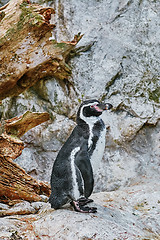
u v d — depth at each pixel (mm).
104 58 7227
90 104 4254
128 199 5160
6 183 4926
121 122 6973
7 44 4926
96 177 6594
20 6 4891
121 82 7141
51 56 5211
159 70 7145
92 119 4273
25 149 6836
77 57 7250
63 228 3787
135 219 4492
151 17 7414
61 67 6984
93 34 7328
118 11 7531
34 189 5156
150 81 7102
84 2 7641
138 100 7016
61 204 4113
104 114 6988
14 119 4852
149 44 7273
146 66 7160
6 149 4852
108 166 6672
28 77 5414
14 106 7180
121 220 4297
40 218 4152
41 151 6961
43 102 7234
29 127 5047
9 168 4934
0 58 4984
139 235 3926
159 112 6898
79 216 3977
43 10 4961
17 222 4062
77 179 3996
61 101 7168
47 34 5047
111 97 7082
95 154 4164
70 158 4082
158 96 7043
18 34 4922
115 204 4910
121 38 7336
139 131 6922
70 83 7219
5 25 4871
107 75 7117
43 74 5633
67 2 7598
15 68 5082
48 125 7070
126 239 3604
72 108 7105
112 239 3578
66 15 7523
